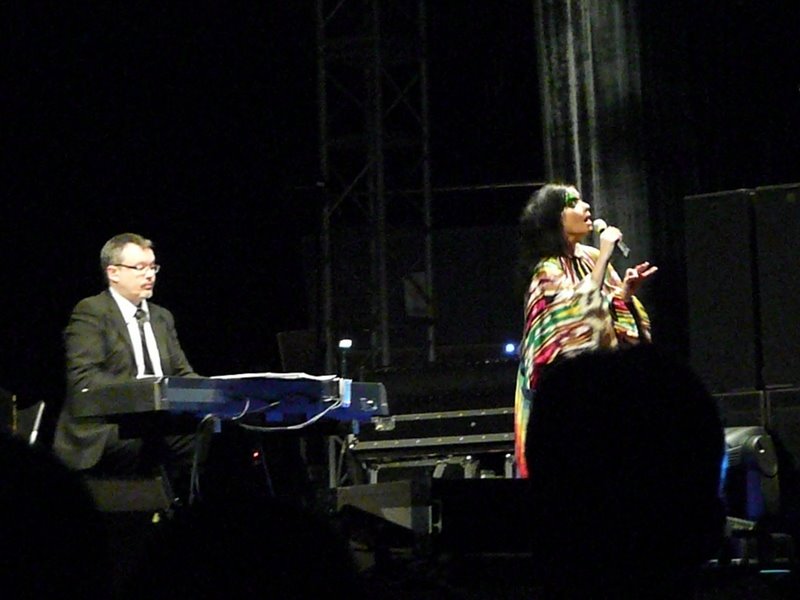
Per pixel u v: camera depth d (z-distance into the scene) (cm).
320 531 274
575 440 286
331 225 1858
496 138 2162
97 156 2023
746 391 1037
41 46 1970
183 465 1098
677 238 1354
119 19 2005
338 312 1852
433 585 795
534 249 1016
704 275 1063
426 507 868
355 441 1337
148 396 915
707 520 285
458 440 1310
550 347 965
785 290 1030
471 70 2147
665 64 1366
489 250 1945
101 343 1101
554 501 290
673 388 285
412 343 1866
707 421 284
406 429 1325
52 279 1991
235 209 2078
